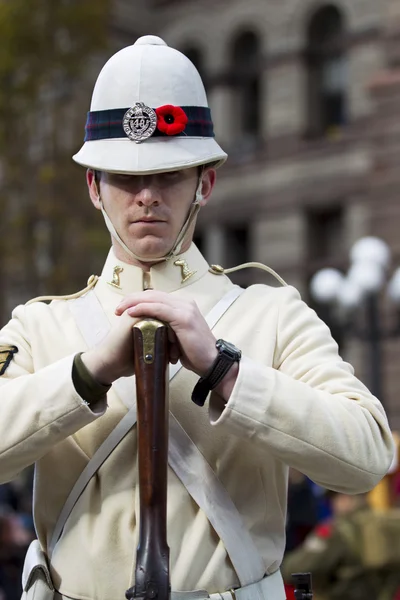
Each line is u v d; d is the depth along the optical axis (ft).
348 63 84.28
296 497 27.27
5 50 72.33
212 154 8.59
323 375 8.32
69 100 75.36
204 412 8.44
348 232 82.33
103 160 8.45
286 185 85.92
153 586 7.27
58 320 8.95
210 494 8.23
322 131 85.66
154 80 8.53
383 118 72.49
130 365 7.88
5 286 75.97
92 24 73.77
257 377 7.82
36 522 8.70
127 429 8.36
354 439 7.91
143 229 8.55
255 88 89.45
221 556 8.14
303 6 85.92
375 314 45.42
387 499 21.83
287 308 8.83
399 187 71.26
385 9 81.66
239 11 89.56
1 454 7.94
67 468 8.48
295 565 21.25
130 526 8.21
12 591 28.94
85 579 8.17
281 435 7.75
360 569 21.03
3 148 74.38
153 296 7.80
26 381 8.02
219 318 8.80
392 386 69.92
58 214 73.92
